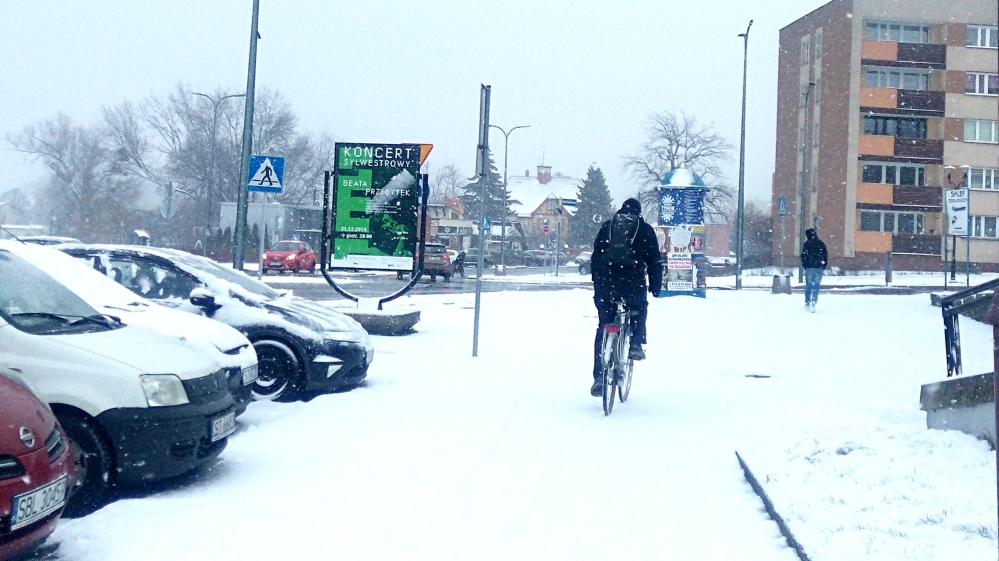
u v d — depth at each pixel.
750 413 8.94
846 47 59.19
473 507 5.70
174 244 61.53
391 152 16.53
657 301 26.19
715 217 78.19
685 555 4.84
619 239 9.11
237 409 7.83
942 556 4.14
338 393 9.97
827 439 6.61
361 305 16.56
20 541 4.22
